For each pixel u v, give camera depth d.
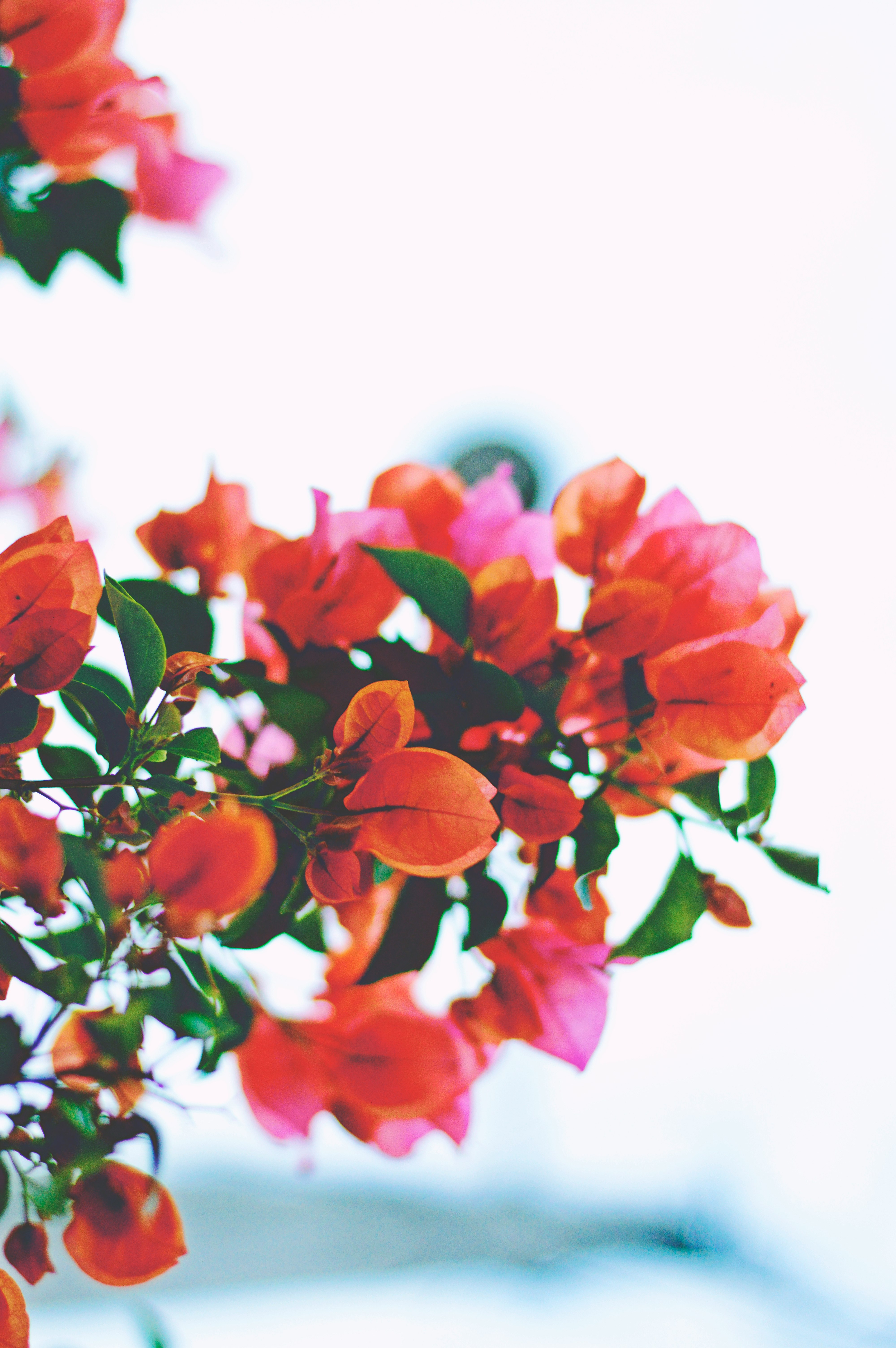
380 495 0.81
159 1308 2.88
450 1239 3.40
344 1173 3.43
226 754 0.78
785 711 0.76
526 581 0.78
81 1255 0.73
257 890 0.72
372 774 0.72
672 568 0.78
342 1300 3.04
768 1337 3.21
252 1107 0.77
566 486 0.80
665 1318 3.16
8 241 0.80
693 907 0.76
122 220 0.81
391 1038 0.77
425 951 0.75
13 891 0.73
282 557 0.79
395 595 0.79
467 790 0.72
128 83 0.80
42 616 0.72
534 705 0.76
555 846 0.77
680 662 0.76
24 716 0.72
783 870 0.77
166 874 0.71
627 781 0.78
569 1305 3.20
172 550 0.80
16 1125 0.72
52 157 0.80
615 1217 3.59
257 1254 3.15
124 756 0.74
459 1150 0.79
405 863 0.72
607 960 0.76
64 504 0.86
